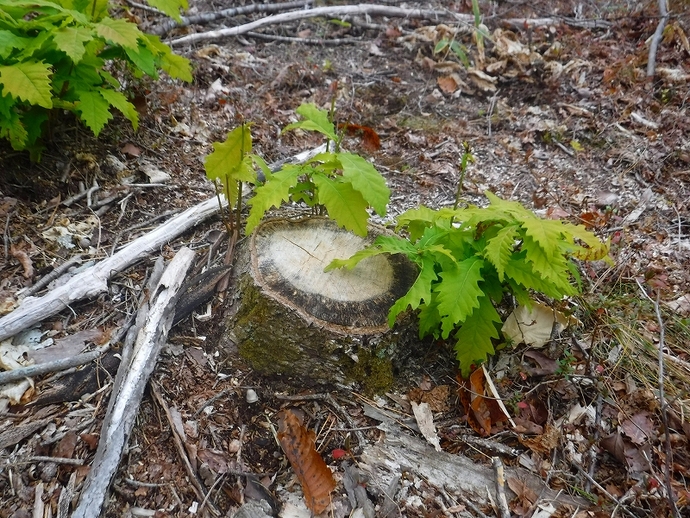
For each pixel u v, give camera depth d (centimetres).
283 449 59
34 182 79
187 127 101
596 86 127
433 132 117
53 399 59
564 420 65
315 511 55
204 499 55
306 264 67
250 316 64
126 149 90
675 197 99
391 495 57
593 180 105
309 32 146
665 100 120
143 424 60
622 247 88
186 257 71
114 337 65
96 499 52
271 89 120
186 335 68
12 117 69
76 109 77
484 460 61
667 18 144
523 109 125
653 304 77
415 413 64
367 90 128
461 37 144
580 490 58
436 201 99
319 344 62
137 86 97
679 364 70
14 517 52
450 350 69
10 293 67
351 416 64
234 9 140
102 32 69
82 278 69
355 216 64
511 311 71
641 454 61
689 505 57
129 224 81
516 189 103
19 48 68
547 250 55
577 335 73
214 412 62
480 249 63
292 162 95
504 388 67
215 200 84
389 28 149
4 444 55
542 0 171
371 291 65
